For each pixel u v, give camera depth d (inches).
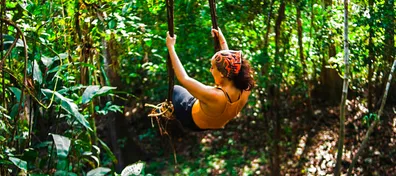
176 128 583.8
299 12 358.3
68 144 152.3
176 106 155.6
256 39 370.6
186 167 524.4
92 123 198.7
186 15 325.1
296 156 478.3
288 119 518.9
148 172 523.8
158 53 374.3
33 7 194.2
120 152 527.5
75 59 201.8
